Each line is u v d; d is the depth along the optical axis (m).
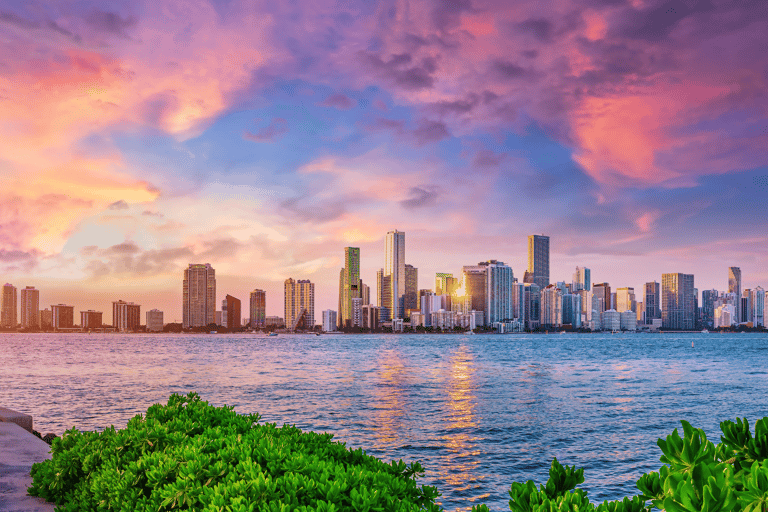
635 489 17.88
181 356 116.69
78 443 6.62
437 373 68.50
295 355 127.38
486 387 50.25
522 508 3.36
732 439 3.27
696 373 68.94
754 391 46.62
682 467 3.07
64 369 71.69
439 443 24.23
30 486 7.28
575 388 49.47
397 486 4.48
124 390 44.72
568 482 3.48
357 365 86.50
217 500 3.97
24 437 10.62
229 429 6.24
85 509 5.58
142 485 5.12
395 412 33.62
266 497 3.99
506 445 23.88
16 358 102.25
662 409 35.47
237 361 97.38
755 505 2.50
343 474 4.41
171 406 7.41
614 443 24.39
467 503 16.22
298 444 5.69
